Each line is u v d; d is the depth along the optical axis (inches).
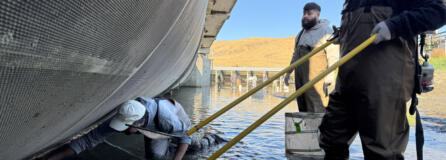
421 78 64.2
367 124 65.6
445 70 385.1
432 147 124.0
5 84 35.0
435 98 354.3
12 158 60.3
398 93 62.6
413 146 126.4
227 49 6018.7
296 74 142.5
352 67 67.7
